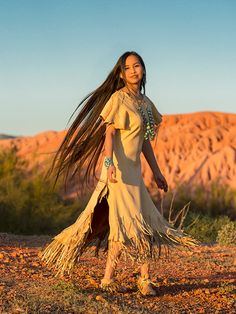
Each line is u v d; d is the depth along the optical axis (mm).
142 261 5668
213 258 8742
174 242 5707
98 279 6535
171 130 58125
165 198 26125
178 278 6902
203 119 60938
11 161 19219
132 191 5605
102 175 5625
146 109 5727
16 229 17047
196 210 25188
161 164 52344
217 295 5977
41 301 5309
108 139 5516
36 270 6961
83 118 5801
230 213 25391
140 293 5875
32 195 18094
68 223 18062
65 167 5930
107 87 5750
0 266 7141
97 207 5746
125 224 5480
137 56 5715
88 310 5137
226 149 50188
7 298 5414
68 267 5691
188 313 5324
